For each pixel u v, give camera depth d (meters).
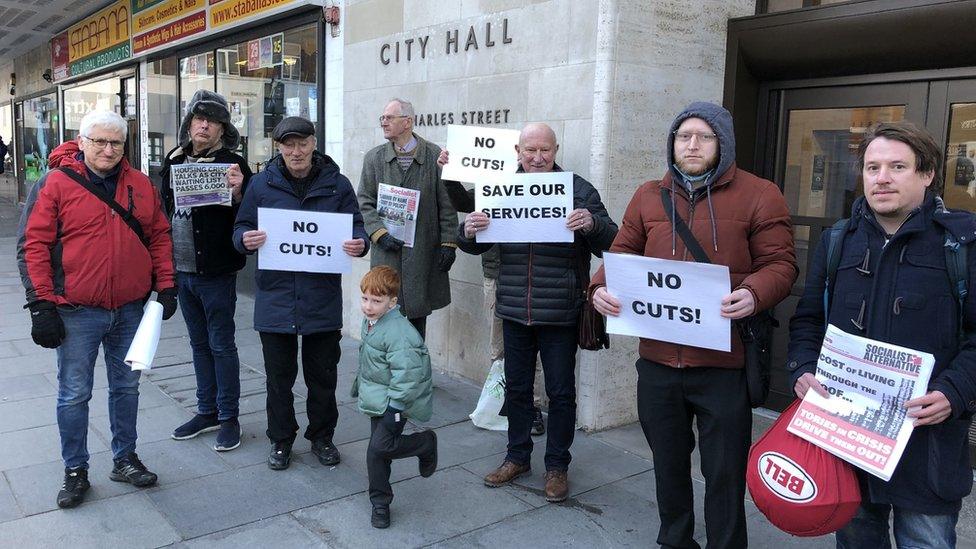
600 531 3.35
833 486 2.26
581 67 4.37
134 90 11.88
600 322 3.35
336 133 6.89
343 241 3.80
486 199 3.56
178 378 5.53
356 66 6.45
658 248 2.73
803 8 4.20
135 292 3.51
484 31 5.06
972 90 3.70
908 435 2.10
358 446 4.29
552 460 3.67
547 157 3.56
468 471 3.97
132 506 3.47
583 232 3.38
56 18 13.32
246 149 8.58
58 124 16.08
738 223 2.62
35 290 3.21
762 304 2.50
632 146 4.34
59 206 3.29
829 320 2.37
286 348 3.88
